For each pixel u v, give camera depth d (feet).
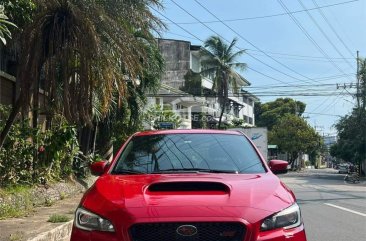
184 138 19.93
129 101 66.80
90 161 56.75
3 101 42.27
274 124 281.54
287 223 14.08
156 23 42.34
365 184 106.01
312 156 370.94
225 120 185.26
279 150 260.21
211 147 19.20
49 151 41.04
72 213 33.53
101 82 34.60
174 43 162.30
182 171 17.56
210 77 168.04
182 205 13.74
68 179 48.47
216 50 144.56
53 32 33.71
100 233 13.70
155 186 15.19
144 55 40.42
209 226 13.28
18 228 27.07
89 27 33.17
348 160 156.25
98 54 33.30
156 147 19.26
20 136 37.47
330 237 30.04
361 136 144.05
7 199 32.09
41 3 33.55
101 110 43.37
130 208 13.76
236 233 13.30
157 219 13.28
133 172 17.75
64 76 34.14
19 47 37.29
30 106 35.86
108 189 15.37
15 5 32.89
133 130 69.21
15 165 36.73
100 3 38.70
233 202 13.98
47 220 30.04
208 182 15.24
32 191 37.14
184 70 161.58
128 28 40.70
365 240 29.07
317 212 42.60
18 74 35.29
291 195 15.53
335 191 71.10
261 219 13.60
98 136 67.56
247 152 19.07
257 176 16.78
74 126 41.68
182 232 13.15
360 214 41.11
